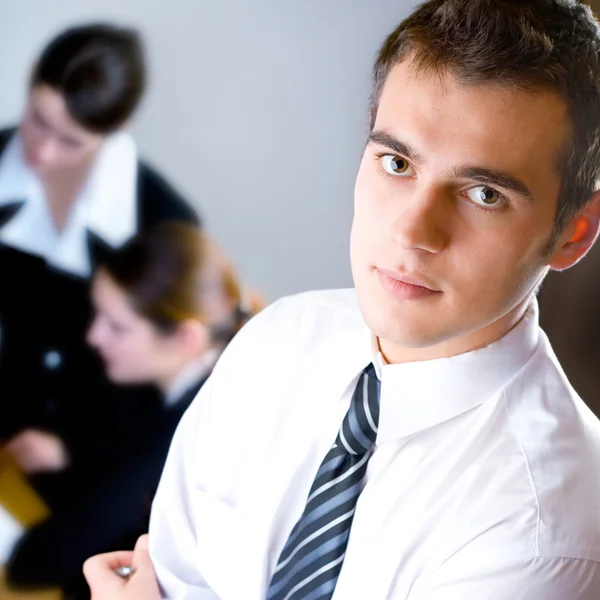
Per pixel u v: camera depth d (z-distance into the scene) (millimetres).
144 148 1371
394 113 572
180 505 939
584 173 604
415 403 741
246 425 902
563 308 1271
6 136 1334
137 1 1297
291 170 1413
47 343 1429
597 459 704
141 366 1464
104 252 1407
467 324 608
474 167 544
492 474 695
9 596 1471
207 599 906
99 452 1479
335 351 869
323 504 774
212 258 1439
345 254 1483
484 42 534
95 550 1503
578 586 621
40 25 1291
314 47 1346
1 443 1436
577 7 573
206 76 1348
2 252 1385
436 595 673
